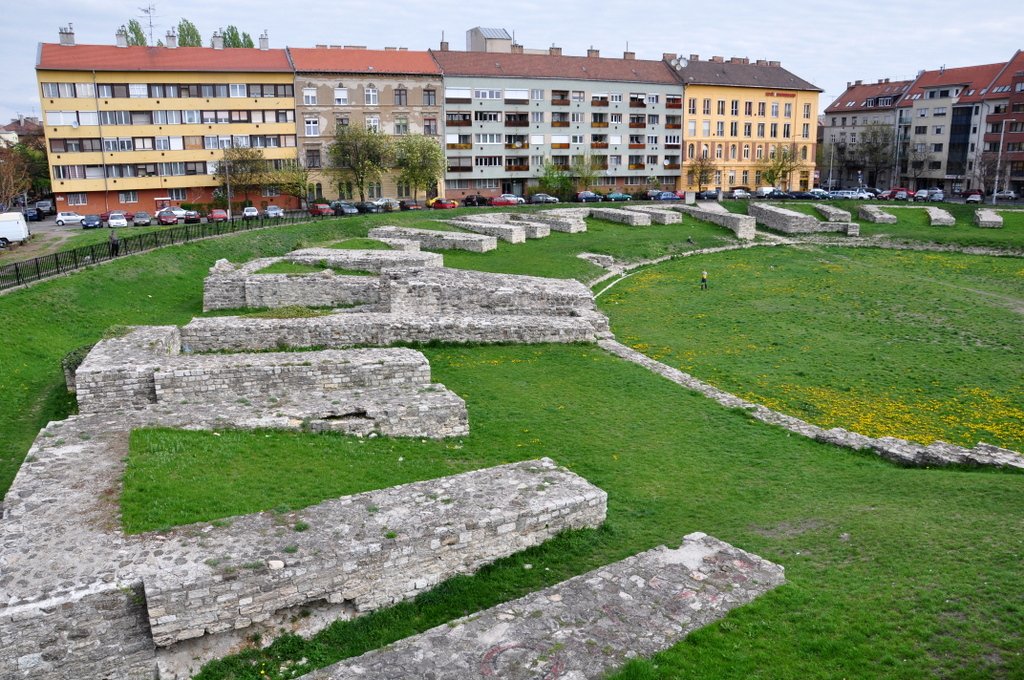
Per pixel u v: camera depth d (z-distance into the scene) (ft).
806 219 206.69
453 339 93.25
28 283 101.24
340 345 88.63
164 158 250.98
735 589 38.19
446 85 285.02
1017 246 182.70
